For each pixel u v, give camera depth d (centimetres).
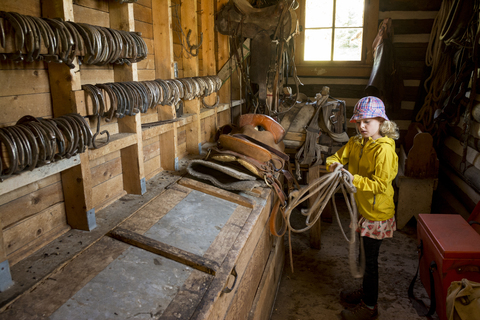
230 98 345
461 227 231
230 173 208
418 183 355
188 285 130
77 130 129
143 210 174
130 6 173
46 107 140
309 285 274
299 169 304
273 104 312
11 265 123
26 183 115
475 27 321
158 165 238
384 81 399
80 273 124
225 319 143
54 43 118
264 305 215
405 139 411
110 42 145
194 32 273
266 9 304
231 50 349
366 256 222
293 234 356
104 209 173
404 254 317
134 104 169
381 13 416
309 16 433
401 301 253
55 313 106
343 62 434
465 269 201
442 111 364
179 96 225
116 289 120
